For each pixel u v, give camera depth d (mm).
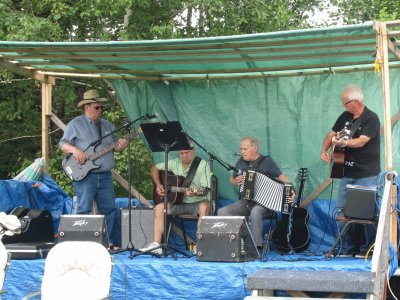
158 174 8219
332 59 8148
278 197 7617
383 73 6496
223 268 6664
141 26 12820
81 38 12711
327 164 8680
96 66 8766
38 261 7059
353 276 5938
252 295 6023
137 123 9336
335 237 8477
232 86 9055
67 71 9094
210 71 8812
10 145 13539
